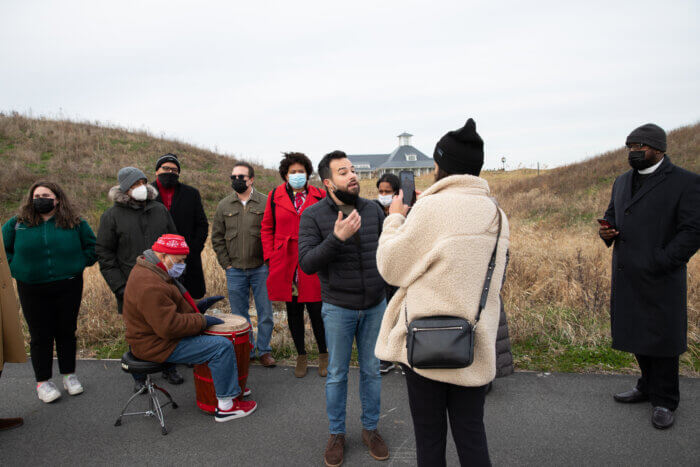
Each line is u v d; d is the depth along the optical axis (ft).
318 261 9.29
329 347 10.07
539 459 9.52
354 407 12.26
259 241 15.71
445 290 6.06
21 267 12.60
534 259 25.44
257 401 12.81
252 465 9.71
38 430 11.38
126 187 13.55
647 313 10.83
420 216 6.15
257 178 77.36
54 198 13.07
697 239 10.16
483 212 6.17
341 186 10.18
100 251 13.62
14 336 11.89
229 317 13.12
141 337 11.43
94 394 13.50
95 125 81.35
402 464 9.62
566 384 13.05
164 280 11.66
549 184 69.41
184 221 15.72
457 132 6.35
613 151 76.84
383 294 10.38
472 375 6.11
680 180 10.61
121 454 10.25
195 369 12.28
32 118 76.02
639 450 9.75
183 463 9.84
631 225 11.17
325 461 9.66
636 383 13.00
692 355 14.34
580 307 18.22
